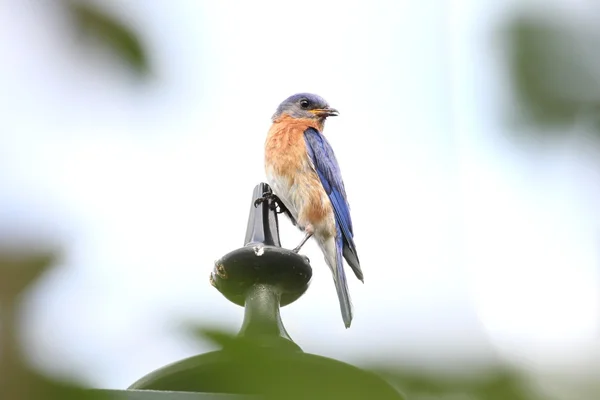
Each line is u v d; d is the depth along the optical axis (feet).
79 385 7.89
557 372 8.02
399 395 8.57
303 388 8.84
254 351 8.97
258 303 24.68
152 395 16.81
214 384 9.14
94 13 8.66
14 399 7.64
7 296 8.11
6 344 7.80
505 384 8.04
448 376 8.19
